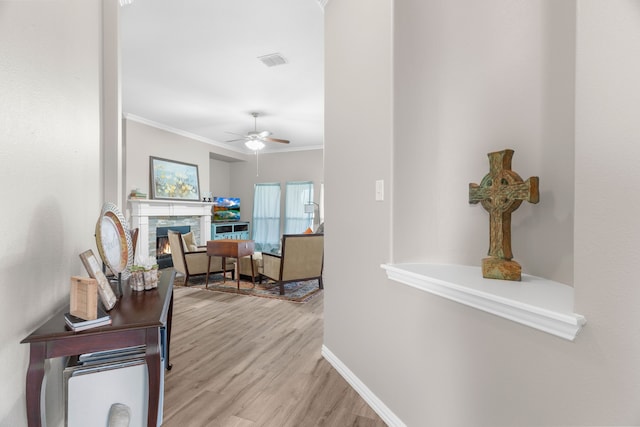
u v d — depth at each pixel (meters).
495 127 1.52
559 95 1.30
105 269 1.95
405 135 1.70
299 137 7.14
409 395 1.56
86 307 1.18
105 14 2.18
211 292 4.52
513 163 1.46
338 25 2.34
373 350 1.87
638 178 0.72
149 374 1.25
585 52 0.81
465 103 1.62
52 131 1.37
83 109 1.77
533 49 1.40
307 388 2.04
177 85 4.26
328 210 2.47
